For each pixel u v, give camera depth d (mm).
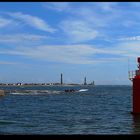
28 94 141125
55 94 146375
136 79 35656
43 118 40156
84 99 103375
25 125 31453
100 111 53594
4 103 78938
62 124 32531
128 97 118688
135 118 35938
